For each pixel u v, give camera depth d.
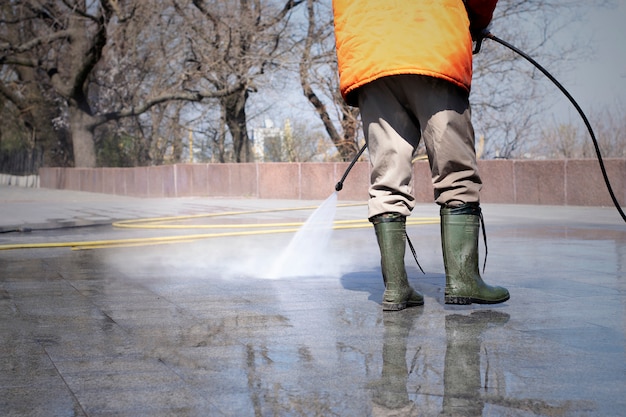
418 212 12.84
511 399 2.02
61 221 11.67
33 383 2.28
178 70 32.56
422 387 2.15
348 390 2.13
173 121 34.41
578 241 6.95
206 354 2.61
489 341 2.74
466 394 2.07
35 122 39.66
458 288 3.48
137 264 5.70
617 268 4.94
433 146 3.40
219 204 17.55
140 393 2.15
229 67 28.17
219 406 2.01
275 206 16.14
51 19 33.38
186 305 3.69
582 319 3.15
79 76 31.88
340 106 23.69
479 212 3.50
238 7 27.70
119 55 34.03
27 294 4.17
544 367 2.36
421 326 3.04
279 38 27.27
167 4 29.83
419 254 6.05
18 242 7.89
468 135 3.44
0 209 15.70
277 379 2.26
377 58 3.35
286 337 2.86
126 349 2.71
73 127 33.44
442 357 2.50
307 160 25.41
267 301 3.77
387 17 3.36
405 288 3.46
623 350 2.59
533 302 3.61
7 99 40.00
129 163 37.38
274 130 25.94
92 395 2.13
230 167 21.59
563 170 14.21
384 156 3.46
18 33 37.50
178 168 22.61
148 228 9.73
